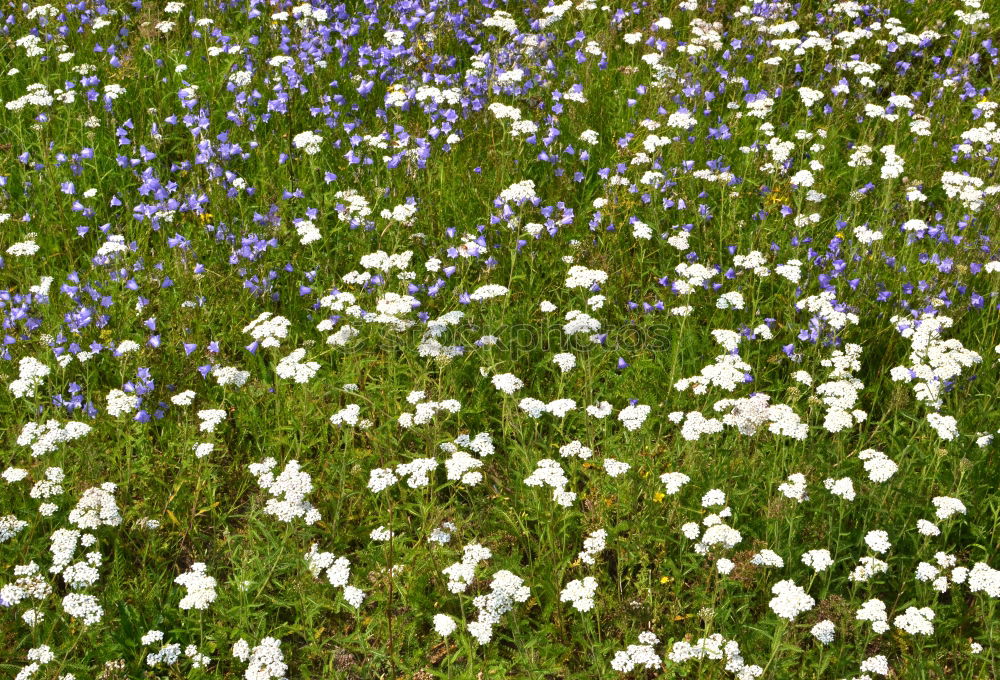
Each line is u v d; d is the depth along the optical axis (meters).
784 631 2.62
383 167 3.75
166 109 4.02
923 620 2.56
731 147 4.01
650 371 3.24
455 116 3.87
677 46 4.56
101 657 2.65
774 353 3.34
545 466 2.77
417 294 3.44
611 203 3.61
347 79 4.20
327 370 3.25
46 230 3.55
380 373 3.23
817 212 3.75
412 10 4.40
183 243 3.40
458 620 2.75
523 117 4.01
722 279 3.51
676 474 2.79
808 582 2.82
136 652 2.67
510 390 2.90
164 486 2.96
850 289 3.44
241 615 2.65
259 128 3.92
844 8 4.65
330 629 2.81
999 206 3.65
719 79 4.38
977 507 2.92
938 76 4.48
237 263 3.41
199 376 3.21
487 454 2.99
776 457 2.89
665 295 3.48
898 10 4.93
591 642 2.71
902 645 2.71
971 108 4.38
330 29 4.30
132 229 3.56
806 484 2.89
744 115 4.12
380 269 3.26
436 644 2.74
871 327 3.41
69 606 2.56
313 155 3.71
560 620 2.76
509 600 2.59
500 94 4.04
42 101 3.73
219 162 3.66
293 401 3.12
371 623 2.73
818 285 3.47
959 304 3.41
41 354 3.12
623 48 4.77
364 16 4.48
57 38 4.22
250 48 4.21
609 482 2.94
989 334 3.35
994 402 3.15
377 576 2.81
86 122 3.75
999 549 2.87
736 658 2.56
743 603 2.77
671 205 3.63
